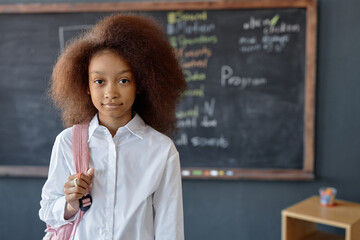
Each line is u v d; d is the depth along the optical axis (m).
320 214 1.74
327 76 2.02
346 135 2.05
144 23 0.96
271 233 2.18
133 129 0.95
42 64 2.14
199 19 2.05
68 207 0.91
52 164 0.96
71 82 0.95
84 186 0.86
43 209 0.96
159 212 0.96
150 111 1.03
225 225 2.20
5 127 2.20
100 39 0.90
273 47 2.03
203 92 2.10
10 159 2.22
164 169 0.96
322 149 2.08
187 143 2.14
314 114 2.03
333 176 2.09
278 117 2.08
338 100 2.03
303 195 2.13
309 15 1.96
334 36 1.99
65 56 0.97
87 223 0.91
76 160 0.92
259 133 2.10
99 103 0.88
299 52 2.02
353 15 1.97
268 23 2.02
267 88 2.06
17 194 2.24
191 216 2.21
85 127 0.96
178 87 1.03
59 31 2.10
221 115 2.11
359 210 1.79
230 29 2.04
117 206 0.91
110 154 0.93
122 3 2.03
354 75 2.00
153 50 0.94
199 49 2.07
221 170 2.12
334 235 2.01
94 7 2.04
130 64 0.88
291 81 2.04
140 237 0.92
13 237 2.28
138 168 0.94
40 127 2.19
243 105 2.09
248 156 2.12
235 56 2.06
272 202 2.16
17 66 2.14
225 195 2.18
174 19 2.05
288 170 2.09
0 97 2.18
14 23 2.11
